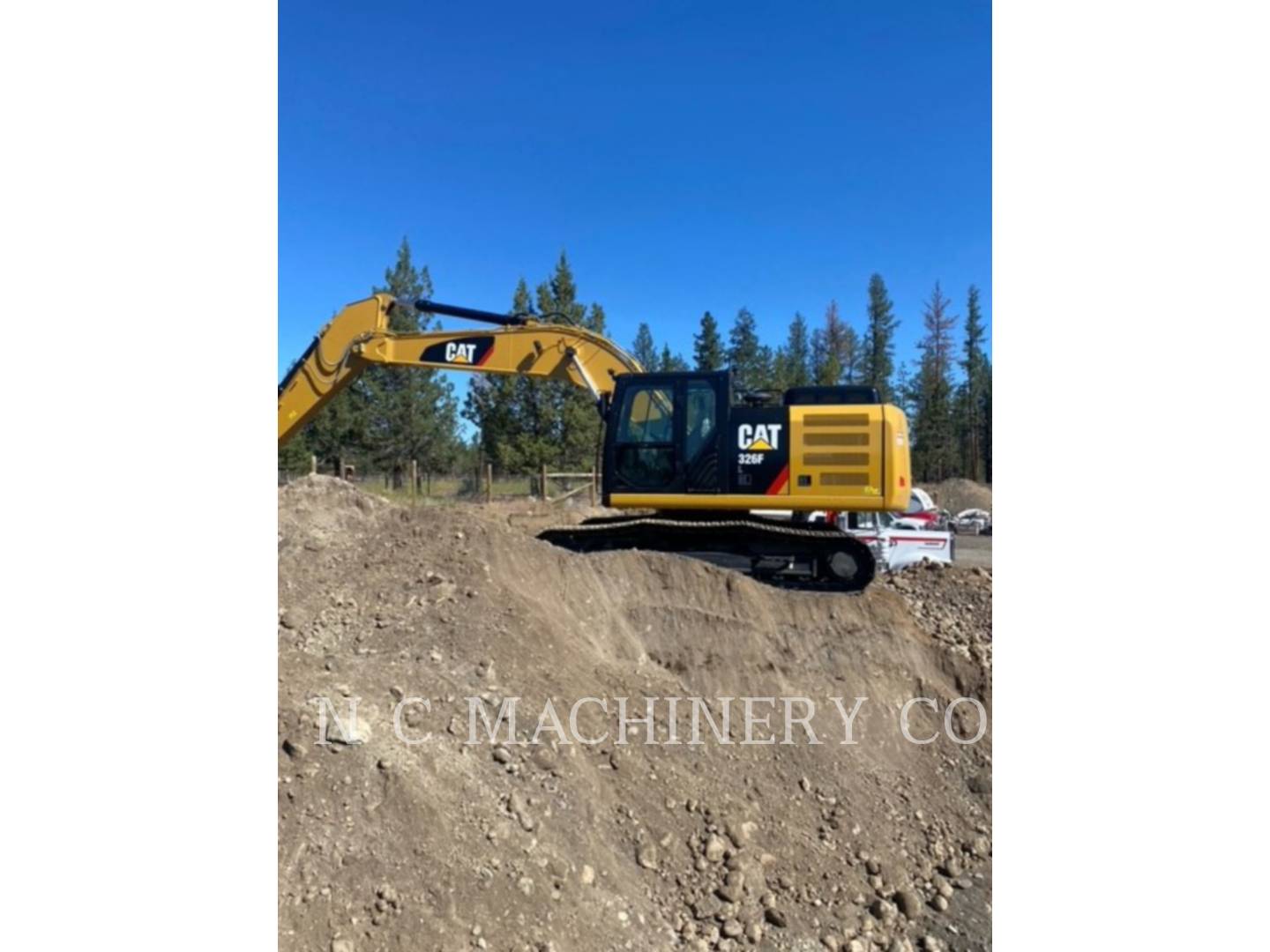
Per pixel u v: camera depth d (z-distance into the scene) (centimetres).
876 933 421
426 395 2692
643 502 866
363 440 2614
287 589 557
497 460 2705
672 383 863
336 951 310
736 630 630
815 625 671
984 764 572
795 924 412
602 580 665
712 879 422
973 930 429
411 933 327
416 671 468
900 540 1159
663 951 373
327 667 457
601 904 379
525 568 621
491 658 492
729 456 848
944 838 504
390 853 351
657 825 441
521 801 403
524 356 951
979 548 2416
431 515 664
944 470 4531
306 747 383
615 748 476
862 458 824
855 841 482
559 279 2623
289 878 328
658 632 630
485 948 334
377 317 968
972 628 773
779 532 821
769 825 470
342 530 668
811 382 4509
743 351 4506
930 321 4559
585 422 2636
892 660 654
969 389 4741
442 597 550
